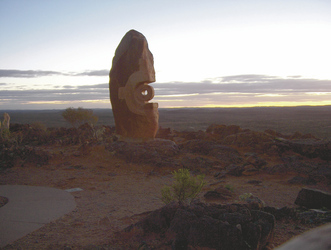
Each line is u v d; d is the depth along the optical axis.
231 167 12.47
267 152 15.47
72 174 11.91
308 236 0.78
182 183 6.84
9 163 13.15
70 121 26.14
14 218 6.44
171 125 75.94
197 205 5.32
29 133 21.67
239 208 5.23
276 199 8.63
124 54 15.14
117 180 11.20
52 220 6.38
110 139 16.16
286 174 11.95
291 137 19.28
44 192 8.80
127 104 15.03
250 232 4.48
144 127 15.02
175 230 4.83
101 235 5.48
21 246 5.00
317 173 11.49
